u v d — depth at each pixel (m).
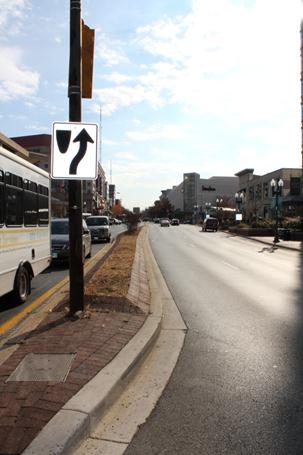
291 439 3.84
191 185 180.38
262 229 46.22
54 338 6.10
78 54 7.18
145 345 6.04
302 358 6.11
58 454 3.29
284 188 81.44
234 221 69.38
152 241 37.00
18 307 9.31
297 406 4.52
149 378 5.32
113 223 115.56
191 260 20.83
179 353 6.35
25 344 5.85
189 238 42.66
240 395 4.81
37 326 6.77
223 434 3.92
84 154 7.06
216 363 5.90
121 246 24.61
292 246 30.39
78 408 3.94
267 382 5.20
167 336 7.29
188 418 4.24
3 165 8.49
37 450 3.28
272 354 6.30
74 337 6.15
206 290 12.12
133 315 7.82
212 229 62.72
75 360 5.21
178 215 170.50
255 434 3.92
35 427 3.59
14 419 3.72
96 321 7.08
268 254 24.89
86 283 10.35
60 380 4.60
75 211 7.26
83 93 7.63
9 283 8.86
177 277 14.78
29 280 10.27
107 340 6.07
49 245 12.34
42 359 5.25
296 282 13.70
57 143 7.02
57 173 7.02
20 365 5.05
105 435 3.88
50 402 4.06
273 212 82.25
